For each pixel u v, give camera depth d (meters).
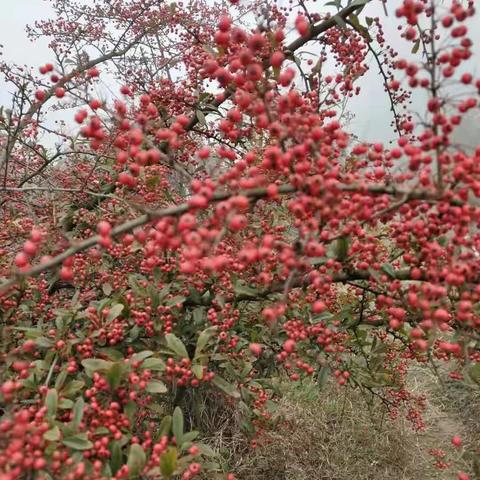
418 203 2.07
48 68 2.85
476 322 2.15
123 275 3.50
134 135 2.03
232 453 4.51
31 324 3.29
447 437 5.44
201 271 2.81
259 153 3.30
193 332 3.26
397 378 4.64
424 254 2.12
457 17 1.78
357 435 5.09
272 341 3.46
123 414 2.33
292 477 4.49
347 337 3.58
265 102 1.90
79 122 2.11
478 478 2.93
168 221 1.82
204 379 2.71
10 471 1.63
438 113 1.79
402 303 2.32
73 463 1.96
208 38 4.37
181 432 2.29
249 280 2.97
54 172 4.70
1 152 4.30
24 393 2.35
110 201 4.04
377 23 3.64
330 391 5.65
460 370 3.96
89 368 2.34
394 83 2.12
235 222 1.66
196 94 4.02
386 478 4.68
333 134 2.13
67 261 1.85
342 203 1.96
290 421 5.00
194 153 4.19
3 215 4.50
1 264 3.35
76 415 2.12
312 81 3.37
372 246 2.30
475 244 2.12
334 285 3.49
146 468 2.03
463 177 1.83
